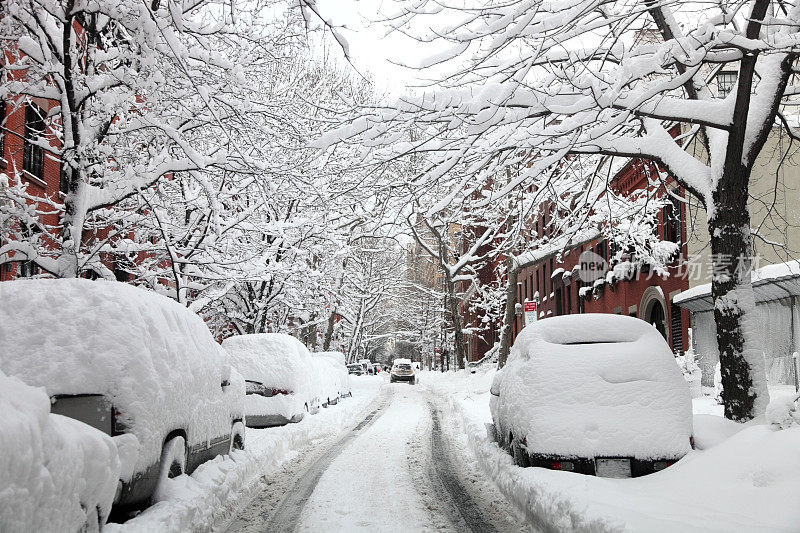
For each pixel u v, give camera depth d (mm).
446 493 8867
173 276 14812
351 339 55344
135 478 5793
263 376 14547
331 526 7094
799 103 12820
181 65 9109
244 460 8992
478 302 49906
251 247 16062
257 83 13531
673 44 8469
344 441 14406
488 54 8531
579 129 9773
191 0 11164
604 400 7762
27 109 16500
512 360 9594
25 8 10133
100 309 6176
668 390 7809
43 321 6059
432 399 28281
